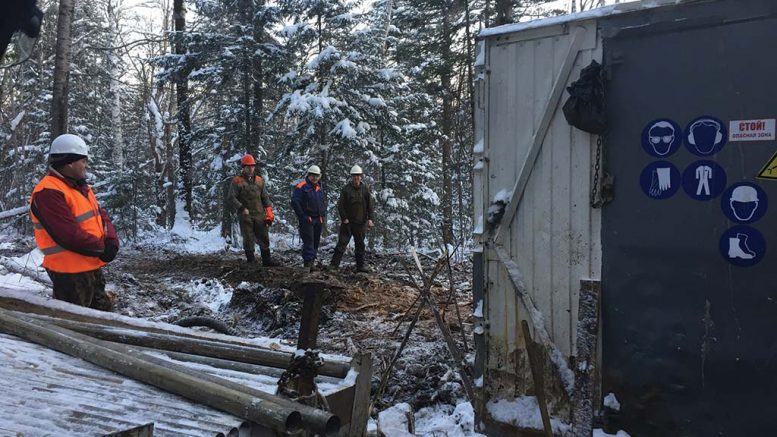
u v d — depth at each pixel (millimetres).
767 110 2896
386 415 3881
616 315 3350
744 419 3008
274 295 7180
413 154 18766
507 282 3783
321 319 6621
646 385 3262
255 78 16297
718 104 3010
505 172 3768
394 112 16141
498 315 3840
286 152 15320
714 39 3006
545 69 3562
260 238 10219
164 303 7512
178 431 1874
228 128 16828
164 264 10938
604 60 3312
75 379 2336
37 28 2346
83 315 3439
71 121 21922
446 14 18156
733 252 3010
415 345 5676
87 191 4250
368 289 8078
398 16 19531
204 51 16406
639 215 3260
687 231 3125
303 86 15000
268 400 1993
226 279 9047
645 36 3191
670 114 3137
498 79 3758
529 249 3678
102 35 22172
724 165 3014
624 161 3289
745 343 2996
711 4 3002
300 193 9531
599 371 3391
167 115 23969
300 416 1924
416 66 19078
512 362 3777
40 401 2086
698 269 3105
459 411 4191
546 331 3588
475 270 3930
